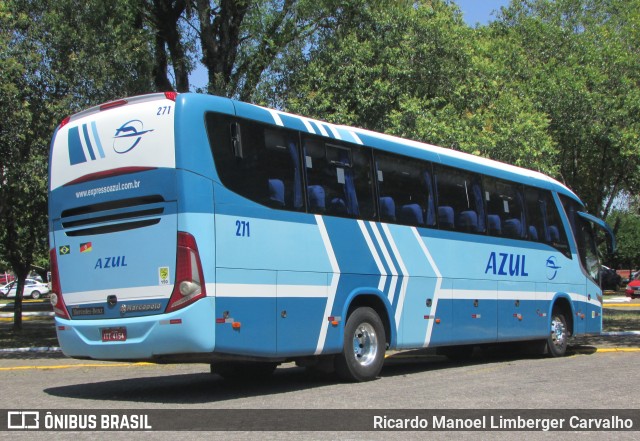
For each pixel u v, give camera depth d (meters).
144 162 8.57
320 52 18.97
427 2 20.50
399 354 15.66
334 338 9.90
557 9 26.16
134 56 17.81
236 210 8.71
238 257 8.64
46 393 9.65
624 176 23.91
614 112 20.81
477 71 19.95
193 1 20.75
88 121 9.17
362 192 10.68
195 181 8.35
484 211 13.16
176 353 8.28
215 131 8.70
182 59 20.86
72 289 9.14
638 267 64.06
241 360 8.80
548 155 20.02
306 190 9.74
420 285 11.48
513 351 15.14
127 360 8.78
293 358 9.97
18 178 15.48
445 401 8.53
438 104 19.12
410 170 11.68
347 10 19.14
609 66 21.94
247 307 8.68
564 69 22.11
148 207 8.51
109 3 17.59
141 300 8.49
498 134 18.62
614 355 14.78
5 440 6.54
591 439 6.61
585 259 15.98
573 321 15.26
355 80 18.23
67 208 9.25
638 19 22.70
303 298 9.45
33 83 15.98
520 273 13.84
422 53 18.84
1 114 14.86
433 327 11.67
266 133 9.34
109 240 8.82
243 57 20.34
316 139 10.07
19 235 22.67
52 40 16.33
